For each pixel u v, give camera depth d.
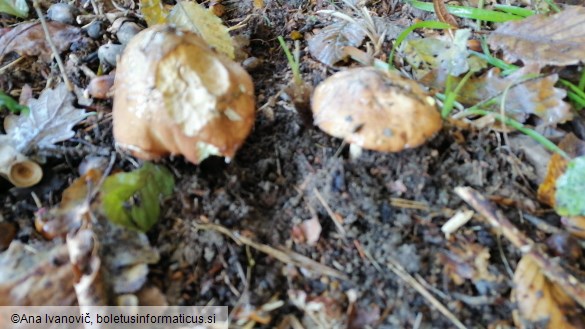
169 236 0.25
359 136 0.24
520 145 0.28
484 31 0.34
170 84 0.23
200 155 0.23
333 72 0.32
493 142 0.28
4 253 0.24
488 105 0.29
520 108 0.29
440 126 0.25
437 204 0.26
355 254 0.24
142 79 0.23
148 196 0.25
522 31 0.32
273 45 0.35
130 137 0.24
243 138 0.24
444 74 0.31
